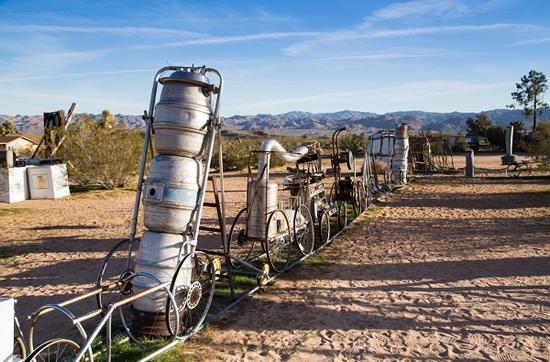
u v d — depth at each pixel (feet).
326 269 27.02
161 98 17.67
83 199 63.98
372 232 37.96
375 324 18.99
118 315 19.71
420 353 16.37
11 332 12.12
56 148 74.74
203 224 42.96
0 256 31.99
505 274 25.64
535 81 225.76
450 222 42.09
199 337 17.47
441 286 23.73
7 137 163.43
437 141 113.29
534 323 18.85
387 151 78.95
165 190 17.13
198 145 17.80
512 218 43.62
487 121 221.46
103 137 75.10
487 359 15.84
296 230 28.78
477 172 96.12
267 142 26.48
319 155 34.58
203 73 18.04
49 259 30.89
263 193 25.73
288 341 17.34
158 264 16.98
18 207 56.13
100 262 29.89
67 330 18.56
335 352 16.47
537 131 77.92
